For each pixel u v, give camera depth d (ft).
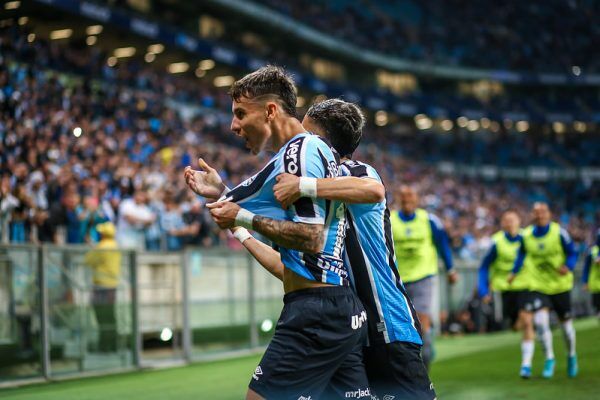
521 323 39.70
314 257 14.71
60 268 44.50
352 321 14.89
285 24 155.33
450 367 45.24
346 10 196.75
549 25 235.40
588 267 61.52
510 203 169.48
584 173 206.69
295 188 14.08
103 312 47.26
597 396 32.60
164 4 132.87
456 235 87.25
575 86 225.97
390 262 16.57
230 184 87.66
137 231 53.88
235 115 15.55
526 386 36.09
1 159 52.95
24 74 77.00
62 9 96.73
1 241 45.37
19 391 39.27
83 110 82.89
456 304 77.00
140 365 49.37
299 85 158.10
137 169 66.59
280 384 14.56
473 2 235.40
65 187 51.93
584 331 66.44
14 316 41.24
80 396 37.22
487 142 212.02
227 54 134.62
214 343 55.77
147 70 117.29
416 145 191.62
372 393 16.55
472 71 208.74
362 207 16.30
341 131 17.04
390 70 197.77
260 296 60.90
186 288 53.57
